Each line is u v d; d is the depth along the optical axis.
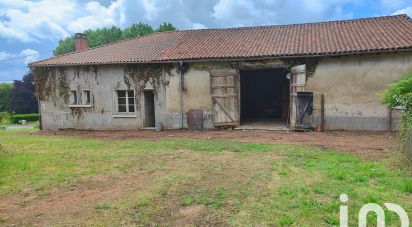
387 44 12.21
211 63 14.61
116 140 12.74
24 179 7.21
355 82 12.94
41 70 17.45
